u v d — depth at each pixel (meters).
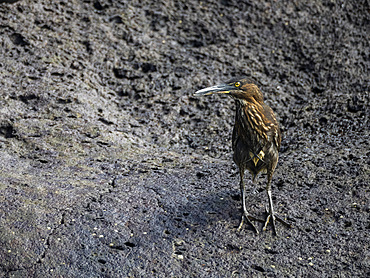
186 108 12.45
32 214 7.50
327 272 6.55
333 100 12.01
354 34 14.39
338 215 7.71
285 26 14.92
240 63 13.97
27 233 7.07
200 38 14.69
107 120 11.55
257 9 15.30
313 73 13.66
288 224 7.54
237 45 14.55
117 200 8.18
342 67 13.44
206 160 10.34
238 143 7.84
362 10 14.95
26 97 11.55
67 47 13.45
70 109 11.47
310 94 13.16
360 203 7.89
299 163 9.53
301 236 7.32
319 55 14.02
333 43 14.28
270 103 12.80
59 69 12.62
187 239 7.30
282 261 6.80
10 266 6.55
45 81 12.12
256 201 8.30
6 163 9.26
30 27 13.59
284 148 10.91
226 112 12.34
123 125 11.69
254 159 7.71
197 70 13.55
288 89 13.34
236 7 15.40
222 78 13.45
